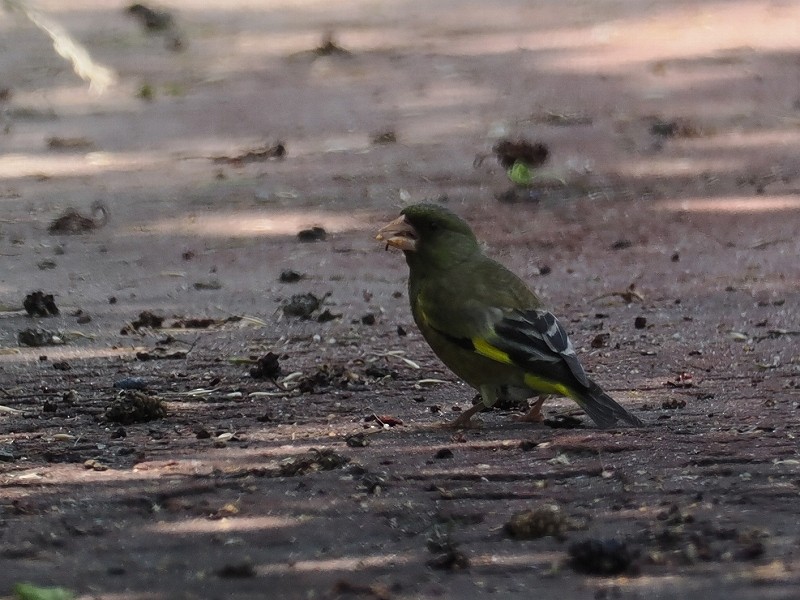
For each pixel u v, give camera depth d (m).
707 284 15.59
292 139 24.09
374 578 7.98
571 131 23.81
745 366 12.71
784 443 10.29
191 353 13.47
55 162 23.00
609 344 13.52
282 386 12.33
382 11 38.78
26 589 7.77
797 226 17.89
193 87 29.20
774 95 25.94
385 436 10.81
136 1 39.94
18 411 11.69
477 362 11.12
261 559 8.32
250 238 18.06
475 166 21.61
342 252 17.28
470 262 11.43
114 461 10.24
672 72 28.55
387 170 21.55
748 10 35.00
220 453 10.38
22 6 10.09
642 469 9.76
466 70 29.97
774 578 7.78
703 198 19.41
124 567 8.25
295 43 34.06
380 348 13.52
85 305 15.32
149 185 21.11
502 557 8.23
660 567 8.02
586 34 33.53
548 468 9.86
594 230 18.08
